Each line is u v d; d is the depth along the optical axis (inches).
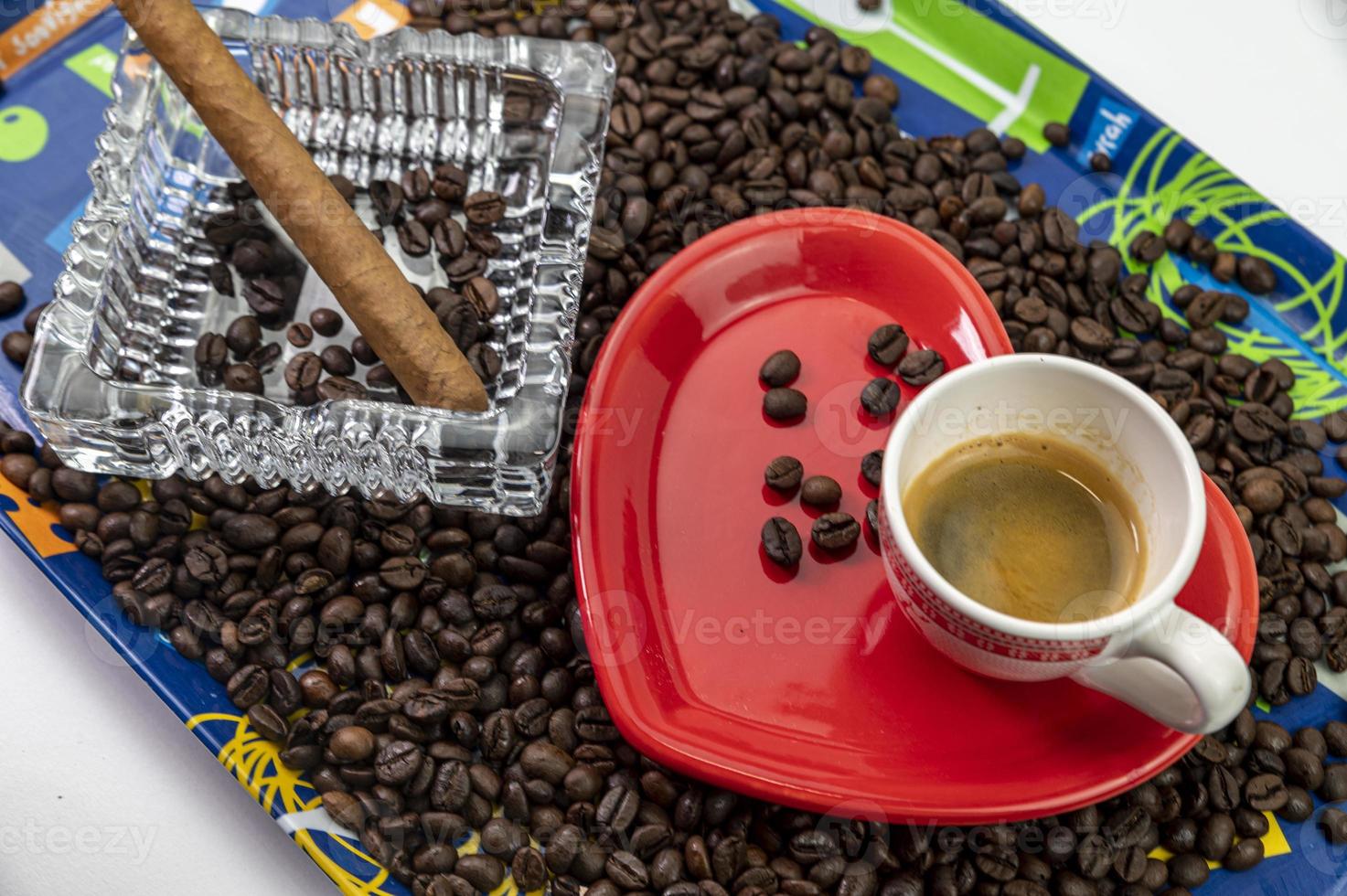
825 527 16.0
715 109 18.8
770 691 15.6
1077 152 19.4
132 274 17.2
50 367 16.0
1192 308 18.3
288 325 17.6
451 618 16.3
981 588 14.8
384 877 15.3
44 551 16.4
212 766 16.6
